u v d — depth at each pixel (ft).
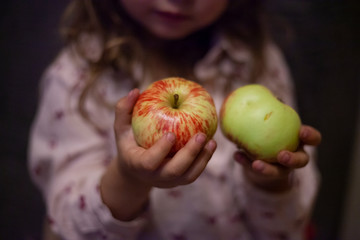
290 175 1.64
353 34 2.81
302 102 2.96
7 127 2.82
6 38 2.65
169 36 1.76
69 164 1.73
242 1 2.04
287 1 2.71
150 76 1.93
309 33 2.80
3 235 2.98
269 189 1.63
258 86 1.42
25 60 2.71
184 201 1.79
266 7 2.37
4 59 2.69
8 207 2.95
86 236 1.55
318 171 3.12
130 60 1.86
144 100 1.26
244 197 1.78
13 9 2.60
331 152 3.09
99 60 1.82
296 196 1.64
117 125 1.33
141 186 1.39
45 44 2.68
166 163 1.19
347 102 2.98
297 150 1.39
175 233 1.79
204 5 1.67
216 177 1.83
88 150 1.74
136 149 1.25
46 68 2.72
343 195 3.21
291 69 2.89
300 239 1.77
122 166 1.32
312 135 1.34
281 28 2.73
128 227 1.49
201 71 1.99
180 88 1.29
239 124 1.34
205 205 1.79
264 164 1.33
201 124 1.22
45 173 1.82
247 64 2.04
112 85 1.86
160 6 1.65
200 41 2.09
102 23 1.88
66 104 1.79
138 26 1.94
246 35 2.09
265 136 1.31
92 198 1.49
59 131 1.78
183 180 1.23
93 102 1.81
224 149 1.86
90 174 1.63
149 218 1.75
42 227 2.97
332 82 2.93
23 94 2.77
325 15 2.76
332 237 3.29
